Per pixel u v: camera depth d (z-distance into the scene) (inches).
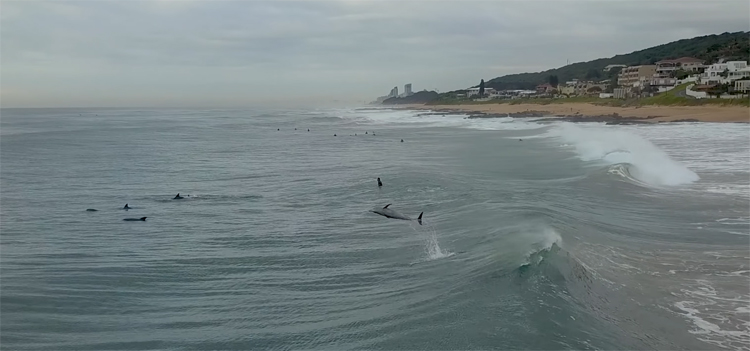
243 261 534.9
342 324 378.6
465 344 337.7
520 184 931.3
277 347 350.3
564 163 1222.9
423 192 880.3
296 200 858.8
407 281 458.9
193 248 585.3
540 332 350.3
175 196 901.8
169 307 421.4
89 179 1128.2
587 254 515.5
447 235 599.5
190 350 350.0
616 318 381.4
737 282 454.9
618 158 1204.5
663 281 456.4
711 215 693.3
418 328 363.6
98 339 368.5
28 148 1889.8
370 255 542.6
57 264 532.4
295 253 558.3
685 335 360.8
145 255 561.3
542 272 445.1
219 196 904.9
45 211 791.7
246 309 413.7
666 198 799.1
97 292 454.3
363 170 1198.3
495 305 390.0
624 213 705.0
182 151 1772.9
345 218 716.7
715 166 1107.3
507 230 583.5
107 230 674.2
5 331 379.6
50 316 405.7
